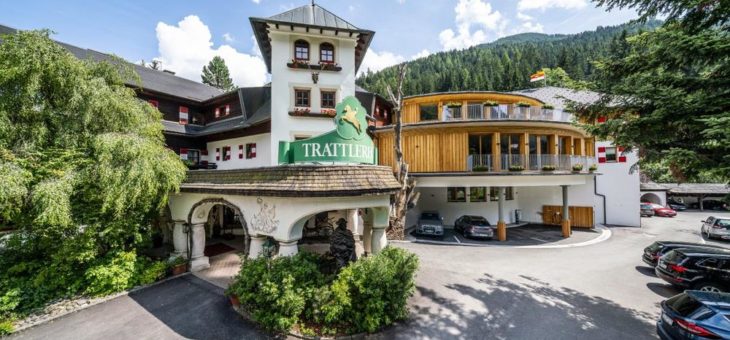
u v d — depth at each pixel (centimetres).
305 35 1733
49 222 774
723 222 1881
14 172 751
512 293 957
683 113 684
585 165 1945
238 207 896
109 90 974
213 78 4722
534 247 1595
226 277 1063
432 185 1811
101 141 855
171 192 1067
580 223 2178
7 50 856
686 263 973
